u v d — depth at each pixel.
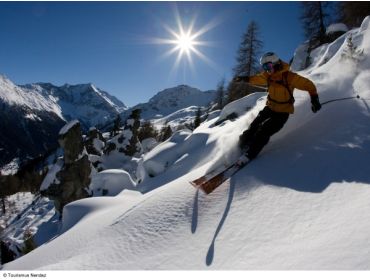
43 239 18.28
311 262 2.28
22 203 53.41
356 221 2.51
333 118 4.56
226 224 3.36
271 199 3.41
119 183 18.95
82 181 19.38
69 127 19.23
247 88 30.89
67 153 19.09
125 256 3.69
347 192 3.03
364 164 3.39
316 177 3.50
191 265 3.00
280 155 4.24
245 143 4.71
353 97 4.83
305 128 4.63
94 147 31.41
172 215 4.05
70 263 4.07
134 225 4.31
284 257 2.50
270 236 2.88
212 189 4.12
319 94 5.24
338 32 20.67
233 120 13.98
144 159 15.94
